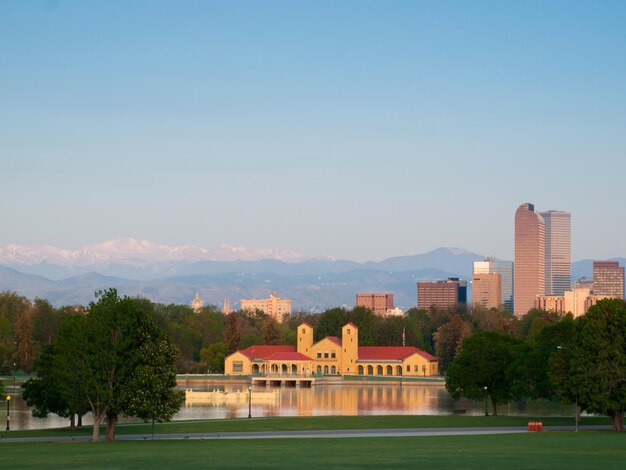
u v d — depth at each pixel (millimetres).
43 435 136250
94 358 125438
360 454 93375
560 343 179125
